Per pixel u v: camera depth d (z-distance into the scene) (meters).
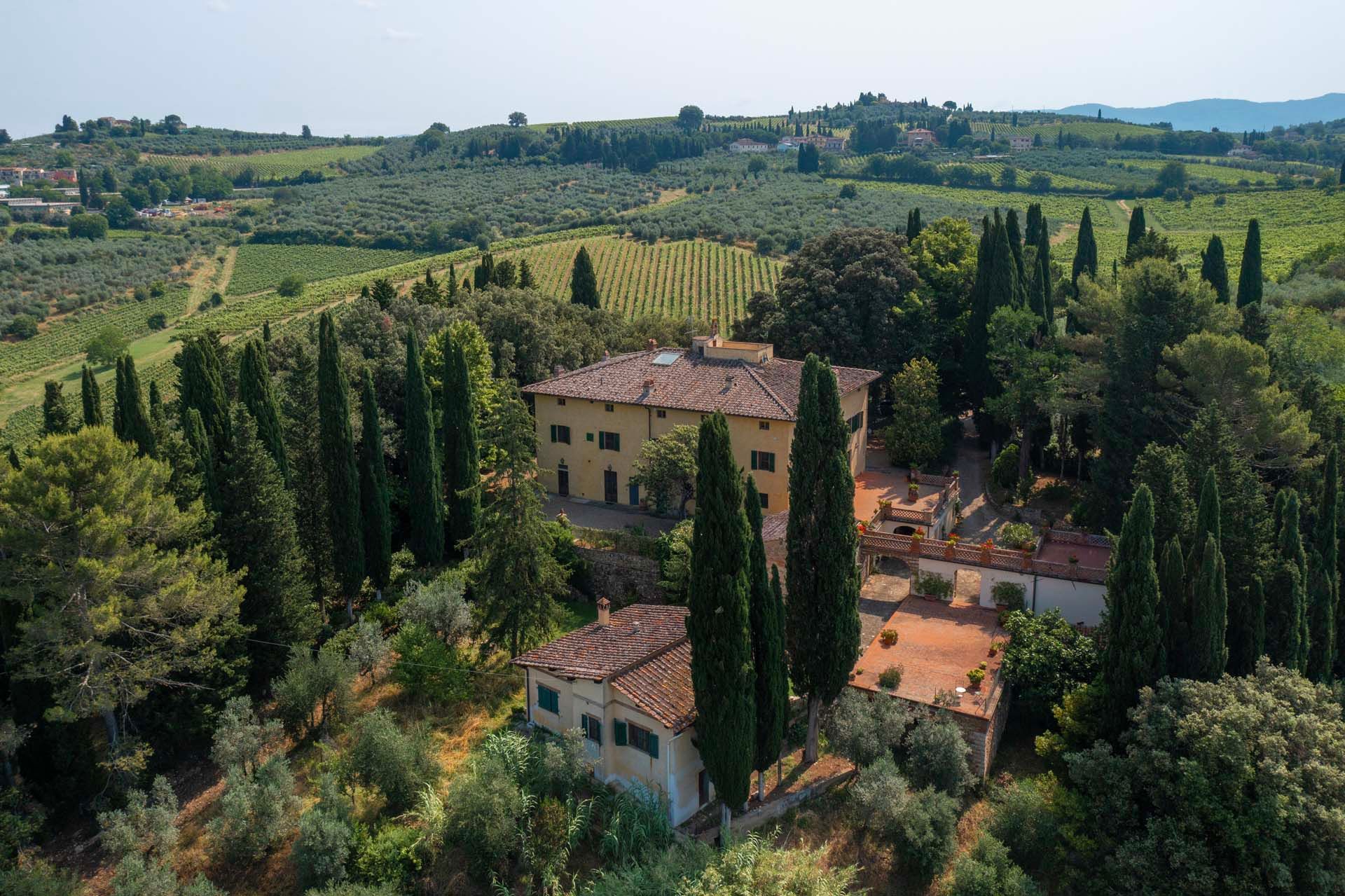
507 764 30.98
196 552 34.50
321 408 42.88
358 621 43.88
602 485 58.47
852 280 67.69
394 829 29.66
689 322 86.25
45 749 31.16
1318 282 74.88
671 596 43.78
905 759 33.38
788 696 31.17
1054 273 88.19
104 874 29.56
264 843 29.05
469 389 49.81
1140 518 31.44
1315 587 36.06
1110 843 29.02
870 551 45.84
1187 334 48.91
